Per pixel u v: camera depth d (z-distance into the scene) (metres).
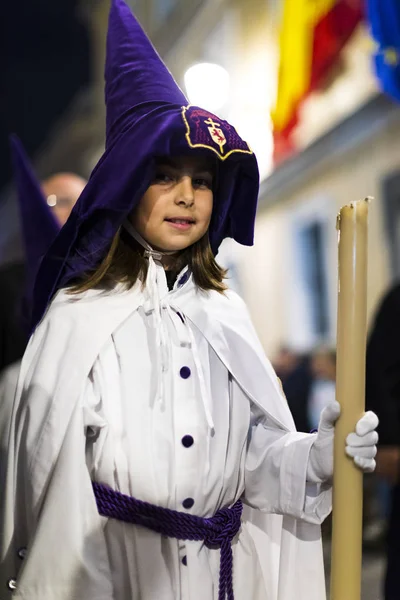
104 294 3.37
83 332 3.27
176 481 3.22
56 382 3.22
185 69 16.55
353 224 2.96
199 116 3.29
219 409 3.40
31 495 3.18
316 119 11.95
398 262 10.17
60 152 24.69
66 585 3.04
